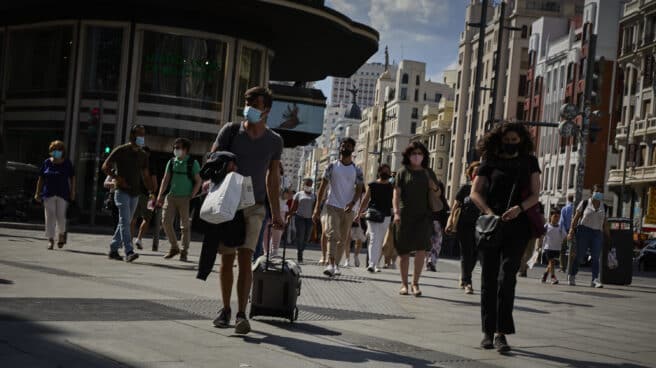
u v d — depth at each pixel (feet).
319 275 46.42
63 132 111.45
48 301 25.50
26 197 108.99
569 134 82.17
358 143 588.09
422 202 39.24
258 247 32.73
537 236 24.16
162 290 31.73
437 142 399.24
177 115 111.34
